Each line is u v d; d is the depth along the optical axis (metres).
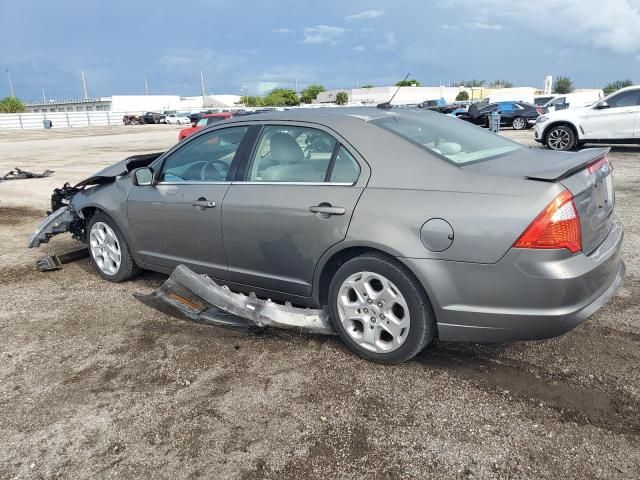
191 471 2.53
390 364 3.38
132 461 2.61
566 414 2.84
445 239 2.95
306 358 3.53
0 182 12.49
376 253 3.23
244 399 3.09
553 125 13.66
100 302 4.63
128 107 109.50
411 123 3.65
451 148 3.39
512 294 2.87
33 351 3.76
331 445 2.67
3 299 4.77
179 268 3.92
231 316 3.90
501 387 3.12
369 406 2.98
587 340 3.63
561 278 2.79
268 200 3.62
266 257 3.71
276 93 102.44
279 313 3.68
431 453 2.59
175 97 113.62
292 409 2.98
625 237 5.95
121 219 4.71
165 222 4.32
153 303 4.14
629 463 2.47
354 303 3.41
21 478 2.52
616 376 3.18
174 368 3.47
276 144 3.73
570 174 2.97
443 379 3.22
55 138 36.00
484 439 2.68
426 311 3.14
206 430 2.82
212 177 4.09
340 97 76.44
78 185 5.38
